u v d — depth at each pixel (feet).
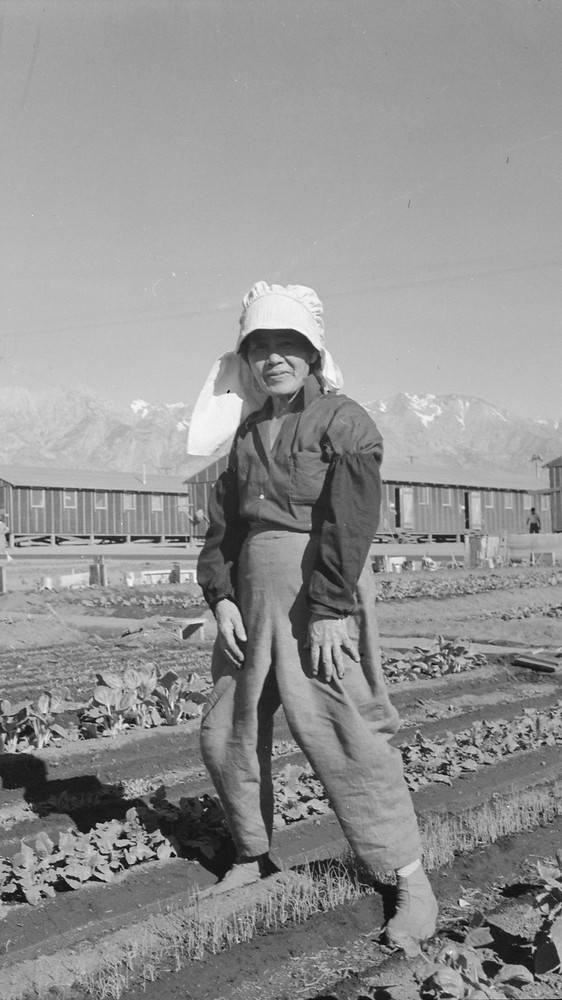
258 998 11.40
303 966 12.21
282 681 13.02
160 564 114.73
